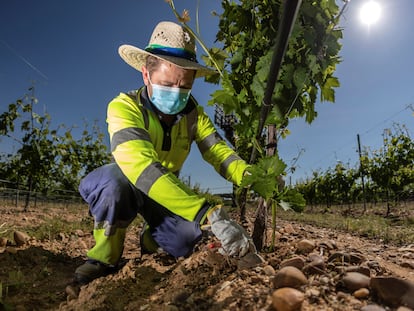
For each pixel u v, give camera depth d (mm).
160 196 1771
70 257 3010
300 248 2229
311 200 18250
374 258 2518
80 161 13531
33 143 9367
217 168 2355
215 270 1879
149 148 1888
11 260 2689
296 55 2162
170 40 2043
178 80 2031
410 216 9945
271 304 1395
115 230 2168
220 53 2471
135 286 1968
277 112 2146
